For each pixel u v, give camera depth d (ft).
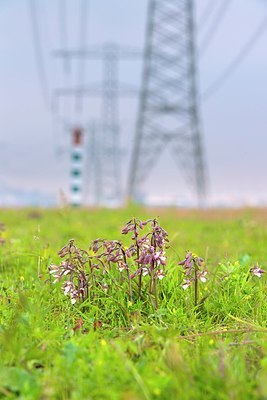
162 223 44.27
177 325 15.14
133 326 14.85
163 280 17.49
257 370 11.76
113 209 62.59
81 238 28.19
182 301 16.88
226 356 12.02
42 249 21.80
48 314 15.89
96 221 47.03
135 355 12.55
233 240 33.60
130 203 62.95
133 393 9.61
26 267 21.42
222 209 65.98
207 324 15.48
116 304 16.30
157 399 10.21
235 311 16.69
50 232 34.91
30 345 12.64
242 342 13.00
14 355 11.87
